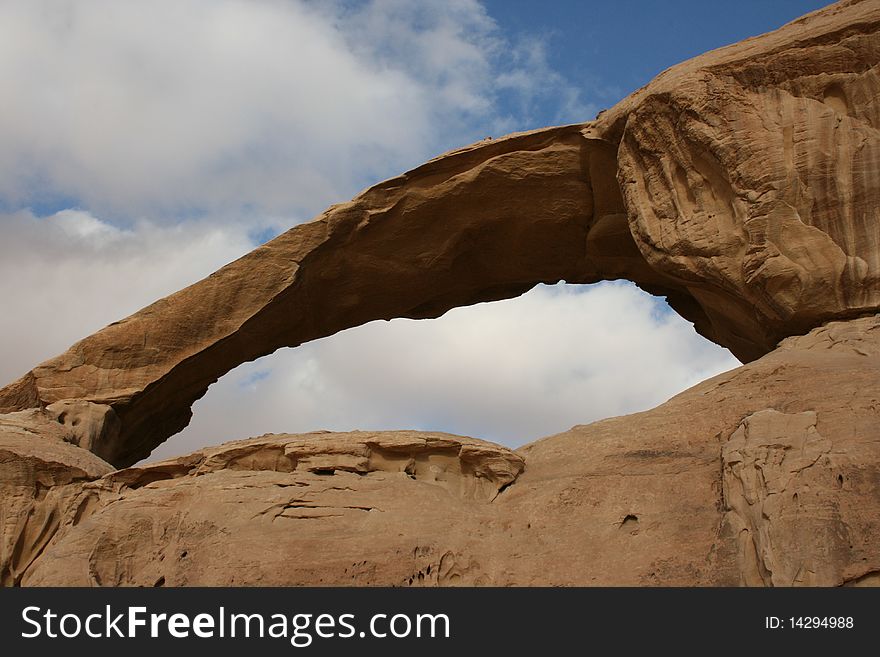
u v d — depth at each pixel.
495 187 16.92
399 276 18.02
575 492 11.80
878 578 9.34
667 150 14.41
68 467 14.03
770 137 13.39
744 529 10.38
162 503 12.30
